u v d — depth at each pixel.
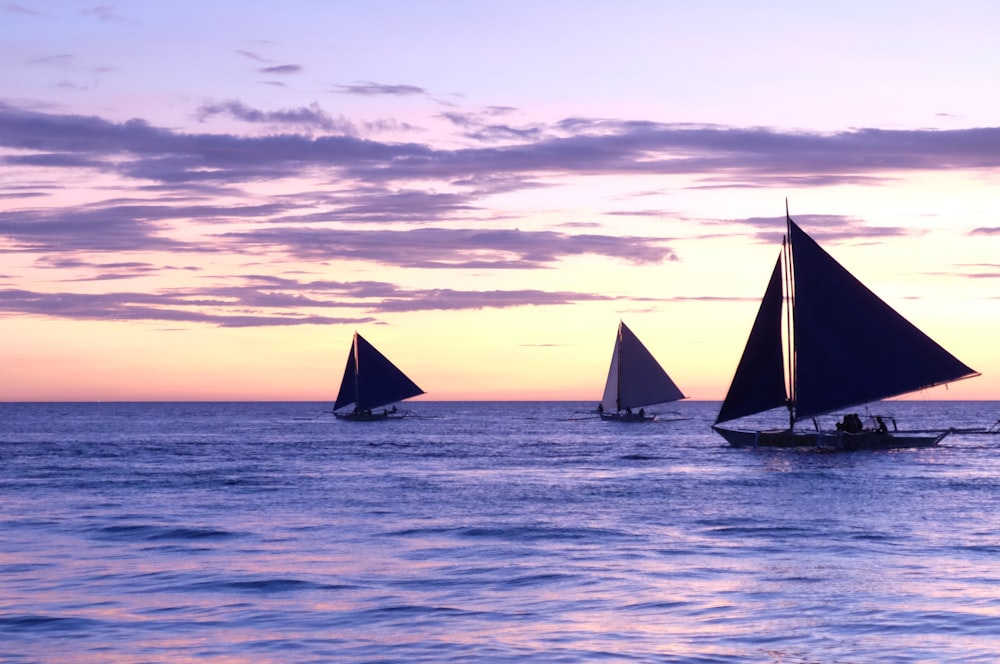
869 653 18.59
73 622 21.12
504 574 26.19
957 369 65.75
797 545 30.75
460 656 18.56
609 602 22.84
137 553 29.64
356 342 149.38
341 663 18.22
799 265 69.81
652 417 139.00
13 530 34.28
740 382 71.00
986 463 63.66
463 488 48.56
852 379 68.75
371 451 80.94
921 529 34.06
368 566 27.42
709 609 22.05
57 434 117.69
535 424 149.50
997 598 22.81
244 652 18.97
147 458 72.19
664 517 37.31
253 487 49.38
